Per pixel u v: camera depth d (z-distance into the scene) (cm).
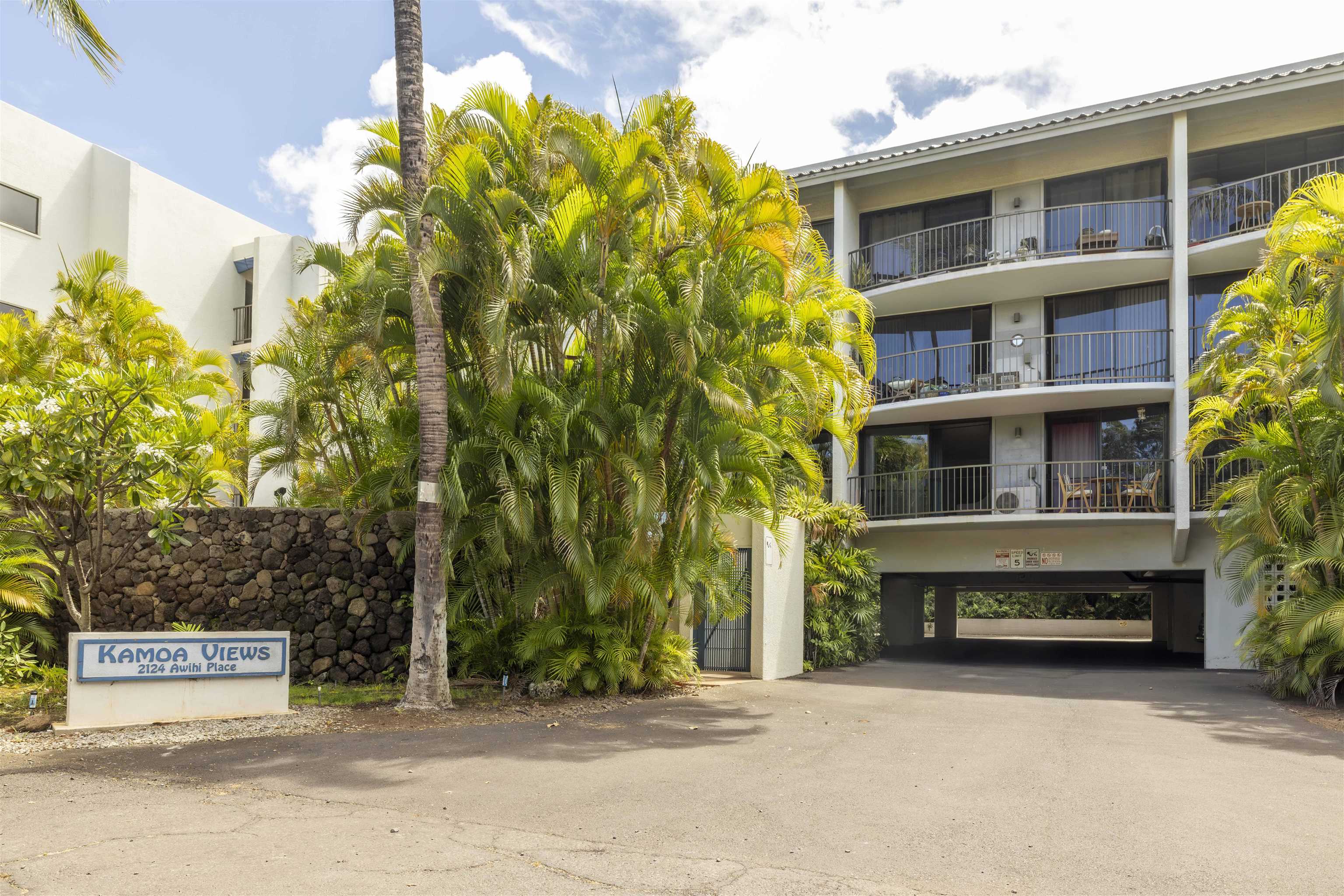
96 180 2545
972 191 2169
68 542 1108
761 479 1157
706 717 1062
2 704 1069
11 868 479
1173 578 2269
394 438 1263
